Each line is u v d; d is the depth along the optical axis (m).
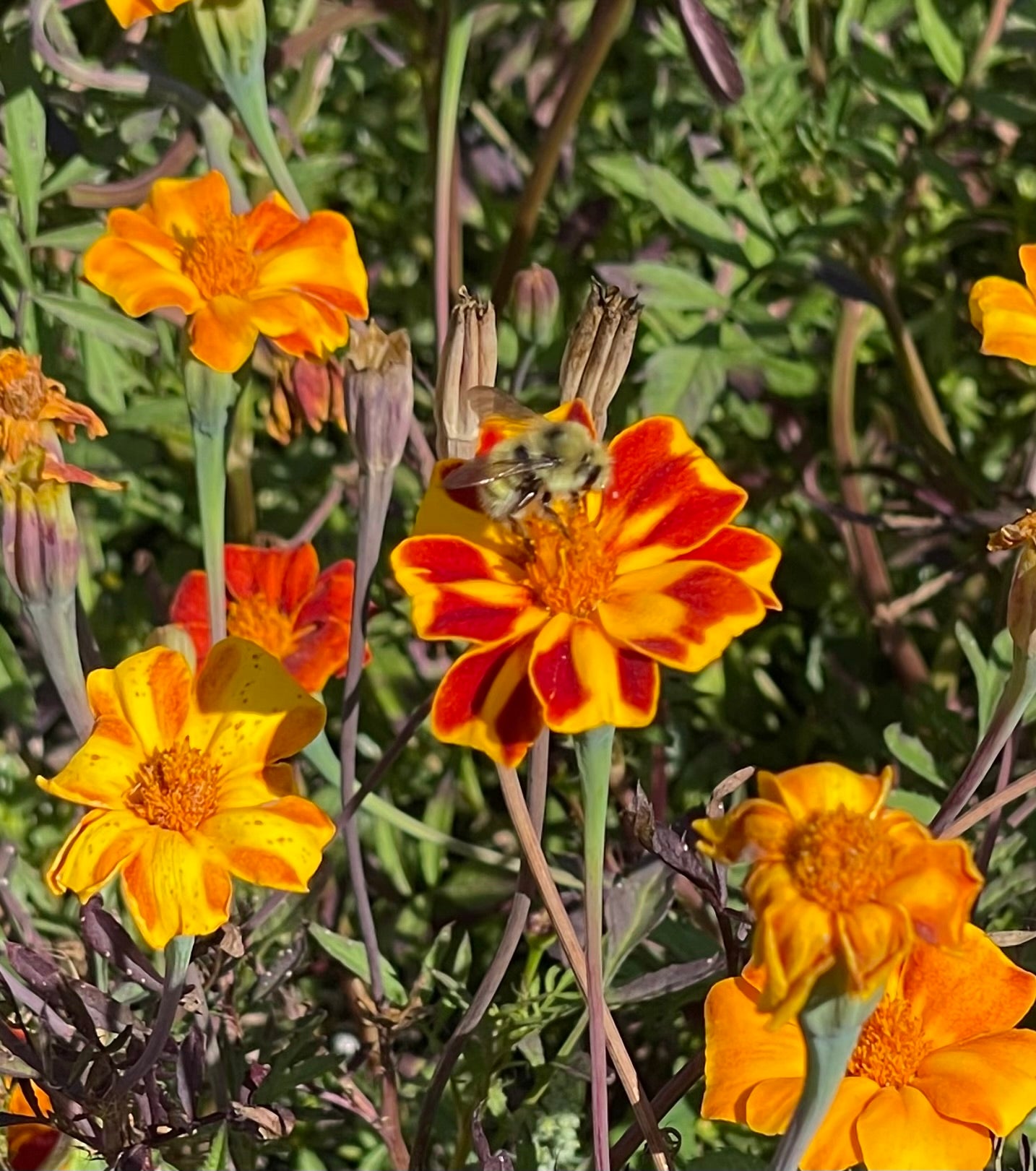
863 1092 0.49
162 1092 0.52
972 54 0.66
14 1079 0.52
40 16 0.57
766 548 0.49
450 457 0.51
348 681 0.54
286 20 0.66
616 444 0.50
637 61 0.71
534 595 0.48
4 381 0.50
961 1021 0.49
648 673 0.47
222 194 0.55
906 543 0.66
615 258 0.68
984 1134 0.49
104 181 0.65
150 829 0.49
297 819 0.49
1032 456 0.62
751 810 0.45
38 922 0.58
